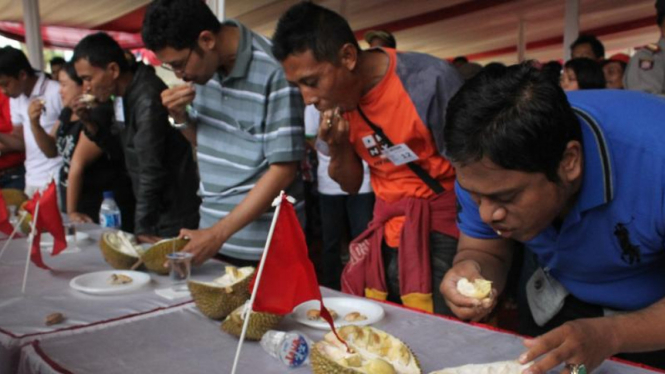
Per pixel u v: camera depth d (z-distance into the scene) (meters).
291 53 1.50
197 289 1.29
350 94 1.60
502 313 2.36
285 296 1.00
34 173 3.48
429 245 1.73
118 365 1.06
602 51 3.62
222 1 3.02
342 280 1.97
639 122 1.05
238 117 1.87
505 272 1.34
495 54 9.55
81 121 2.65
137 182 2.48
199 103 1.96
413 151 1.67
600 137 1.03
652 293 1.21
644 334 0.92
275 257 0.99
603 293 1.25
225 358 1.10
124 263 1.73
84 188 2.93
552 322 1.41
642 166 1.02
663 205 1.01
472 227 1.31
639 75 3.26
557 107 0.89
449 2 6.05
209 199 2.01
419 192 1.73
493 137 0.86
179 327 1.26
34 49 5.29
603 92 1.16
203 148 1.99
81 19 7.36
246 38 1.81
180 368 1.05
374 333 1.07
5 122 3.68
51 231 1.75
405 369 1.01
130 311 1.38
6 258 1.95
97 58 2.33
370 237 1.88
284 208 0.99
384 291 1.86
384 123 1.64
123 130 2.47
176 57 1.69
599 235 1.11
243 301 1.27
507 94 0.87
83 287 1.52
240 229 1.74
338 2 5.89
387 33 3.31
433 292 1.74
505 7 6.12
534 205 0.93
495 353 1.10
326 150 1.91
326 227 3.48
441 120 1.60
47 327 1.27
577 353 0.87
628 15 6.82
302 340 1.08
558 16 6.61
